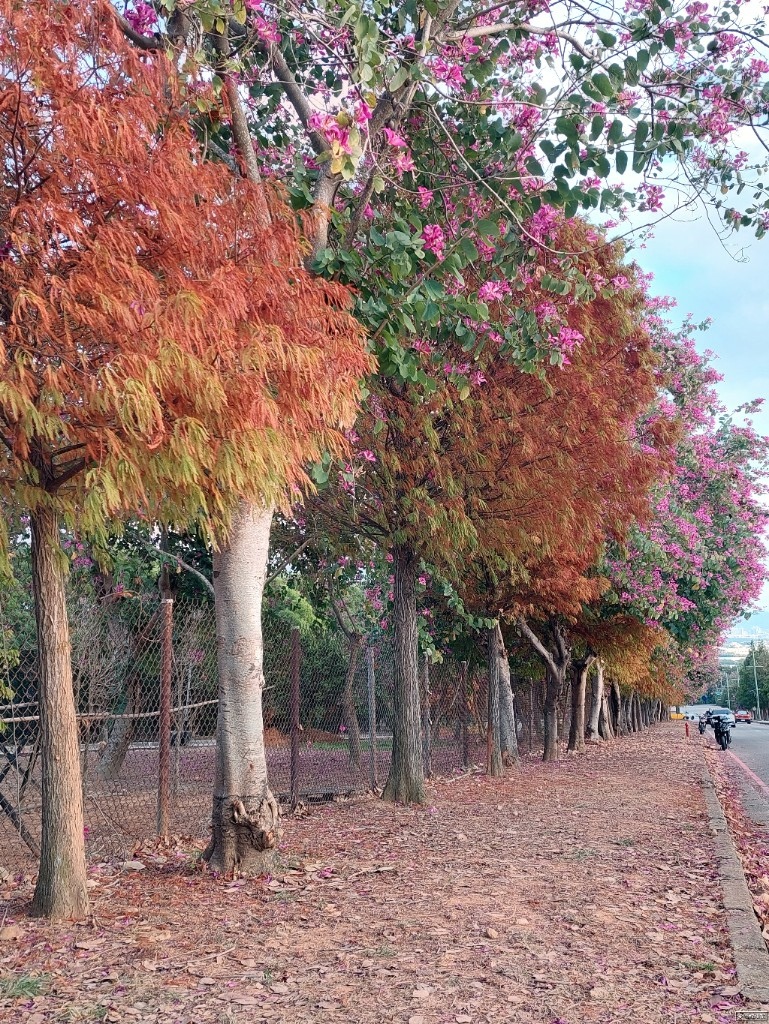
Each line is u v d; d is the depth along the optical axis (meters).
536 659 24.62
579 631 22.20
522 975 4.82
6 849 8.28
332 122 6.43
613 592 20.06
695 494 25.53
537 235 9.01
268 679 17.05
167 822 8.55
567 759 22.62
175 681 12.84
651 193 9.79
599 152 7.94
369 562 14.59
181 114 5.87
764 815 14.88
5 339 4.26
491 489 11.66
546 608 19.47
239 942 5.37
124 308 4.15
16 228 4.39
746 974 4.92
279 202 6.20
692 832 10.06
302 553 16.03
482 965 4.98
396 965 4.95
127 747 11.41
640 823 10.70
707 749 33.72
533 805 12.29
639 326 13.22
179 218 4.69
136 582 14.84
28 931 5.54
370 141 7.97
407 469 10.80
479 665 21.27
